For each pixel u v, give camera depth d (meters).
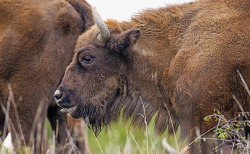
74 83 27.59
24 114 29.92
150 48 27.69
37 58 29.77
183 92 26.22
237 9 26.38
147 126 28.19
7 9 30.00
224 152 25.52
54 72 30.05
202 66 25.73
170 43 27.34
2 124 31.11
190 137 26.30
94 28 28.39
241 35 25.69
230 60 25.53
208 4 27.33
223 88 25.44
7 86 29.84
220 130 24.94
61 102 27.44
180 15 27.69
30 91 29.83
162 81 27.28
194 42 26.44
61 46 30.09
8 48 29.64
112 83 27.84
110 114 28.36
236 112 25.56
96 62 27.61
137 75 27.80
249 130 26.22
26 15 29.81
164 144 28.73
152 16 28.38
